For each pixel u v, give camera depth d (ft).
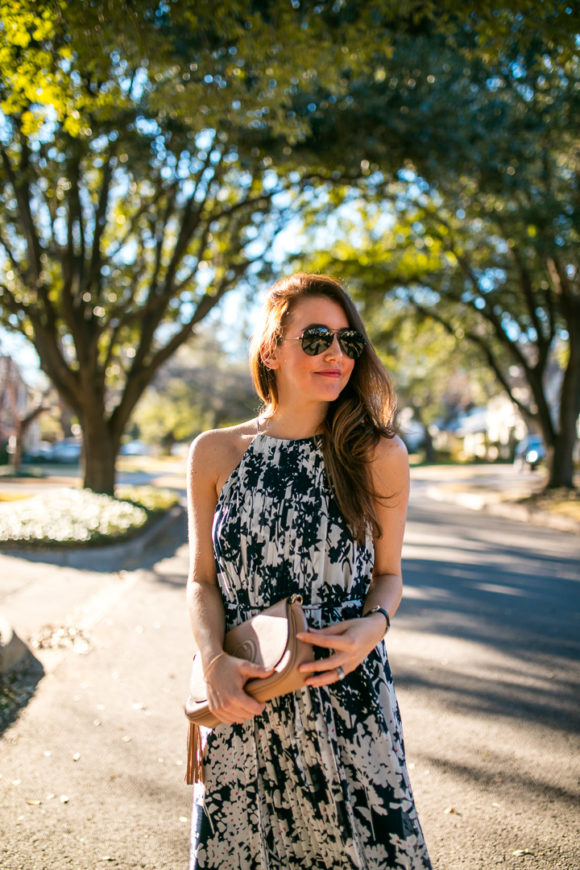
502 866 9.24
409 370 119.24
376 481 5.95
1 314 52.47
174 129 35.50
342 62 21.50
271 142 38.99
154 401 185.37
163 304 52.54
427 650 19.70
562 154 48.37
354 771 5.49
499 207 49.19
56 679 16.49
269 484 5.81
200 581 5.93
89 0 17.35
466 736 13.70
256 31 20.17
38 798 10.94
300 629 5.14
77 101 21.43
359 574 5.78
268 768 5.58
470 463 179.52
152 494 61.98
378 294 67.51
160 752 12.70
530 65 24.57
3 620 19.01
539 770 12.21
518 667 18.25
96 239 45.50
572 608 25.38
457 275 66.74
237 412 180.04
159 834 9.98
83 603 24.20
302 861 5.53
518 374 161.38
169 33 23.61
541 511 57.41
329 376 5.92
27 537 33.27
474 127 38.63
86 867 9.10
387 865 5.37
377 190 50.65
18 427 103.09
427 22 35.24
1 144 37.22
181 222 48.85
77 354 48.85
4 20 17.48
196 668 5.70
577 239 49.34
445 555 37.63
